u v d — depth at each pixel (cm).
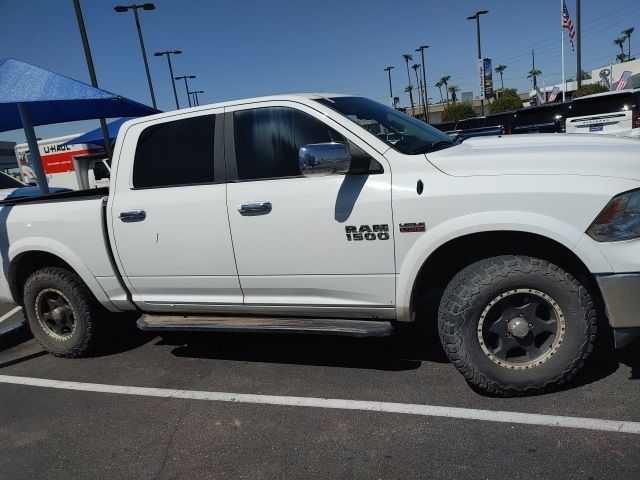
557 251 329
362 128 355
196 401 382
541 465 275
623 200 294
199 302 416
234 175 385
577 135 371
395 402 353
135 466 311
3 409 402
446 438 307
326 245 358
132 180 420
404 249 339
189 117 404
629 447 281
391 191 338
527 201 308
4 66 517
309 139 367
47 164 1984
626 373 354
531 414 320
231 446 321
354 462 294
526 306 329
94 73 1392
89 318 470
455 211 322
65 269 475
